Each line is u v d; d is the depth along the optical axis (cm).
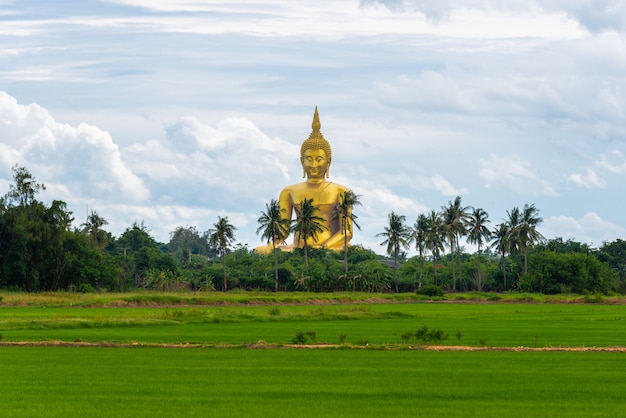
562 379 5172
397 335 7962
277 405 4416
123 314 10681
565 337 7762
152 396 4644
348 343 7131
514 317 10869
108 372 5438
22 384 4997
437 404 4453
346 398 4600
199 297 14488
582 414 4222
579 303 15850
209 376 5288
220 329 8662
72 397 4612
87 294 15062
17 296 14200
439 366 5712
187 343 7125
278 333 8162
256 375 5325
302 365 5769
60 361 5950
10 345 6956
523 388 4878
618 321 9994
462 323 9688
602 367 5662
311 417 4147
